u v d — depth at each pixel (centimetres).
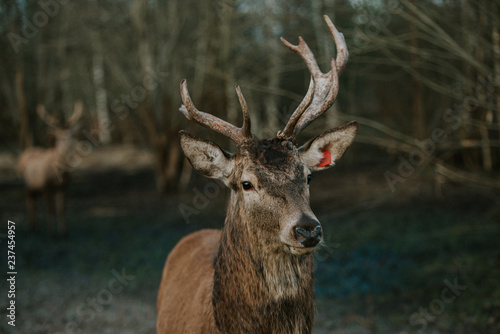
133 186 1667
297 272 266
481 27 702
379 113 1650
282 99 1517
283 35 1359
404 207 1052
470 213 945
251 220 265
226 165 285
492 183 666
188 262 365
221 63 1376
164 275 399
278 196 260
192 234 412
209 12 1368
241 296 267
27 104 1567
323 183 1416
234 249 272
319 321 533
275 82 1351
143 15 1431
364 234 877
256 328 264
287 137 286
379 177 1395
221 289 275
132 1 1471
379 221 960
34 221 1052
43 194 1012
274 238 260
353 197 1175
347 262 744
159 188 1524
